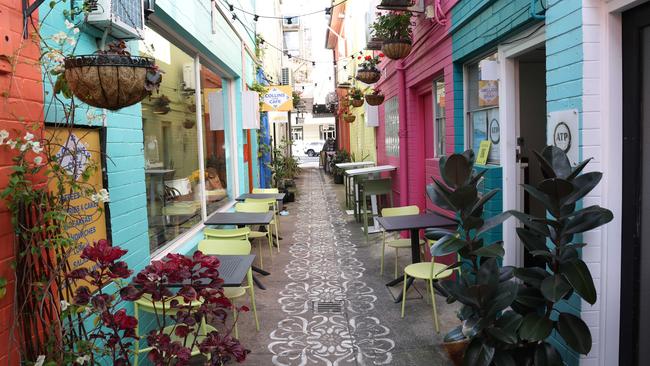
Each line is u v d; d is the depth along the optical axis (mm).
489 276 2715
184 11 4855
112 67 1966
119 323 2014
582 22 2641
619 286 2699
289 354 3777
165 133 4906
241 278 3252
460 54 4930
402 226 4836
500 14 3887
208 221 5531
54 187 2336
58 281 2074
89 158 2320
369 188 7996
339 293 5227
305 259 6805
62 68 2047
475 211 2783
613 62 2631
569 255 2469
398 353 3748
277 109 10859
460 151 5242
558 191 2369
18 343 1910
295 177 19906
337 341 3998
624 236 2664
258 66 11344
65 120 2482
